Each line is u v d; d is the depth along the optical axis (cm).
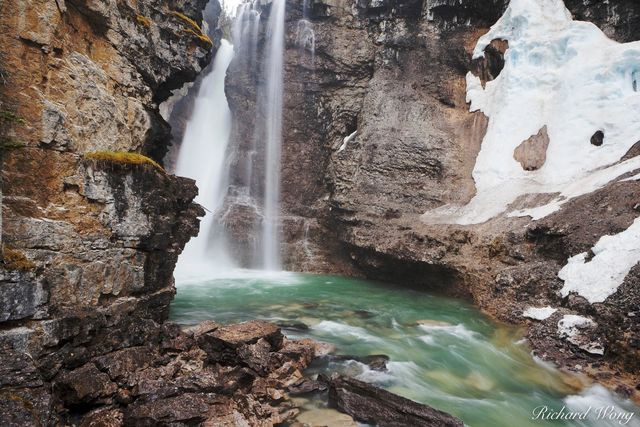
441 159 2389
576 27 2239
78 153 818
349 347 1070
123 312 876
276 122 2800
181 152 2989
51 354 682
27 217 711
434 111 2602
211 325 1032
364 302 1628
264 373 820
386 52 2727
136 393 686
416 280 1947
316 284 2027
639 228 1259
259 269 2494
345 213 2316
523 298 1366
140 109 1077
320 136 2733
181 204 1160
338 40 2752
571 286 1238
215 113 3238
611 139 1934
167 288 1062
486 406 812
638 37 2156
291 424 688
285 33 2830
